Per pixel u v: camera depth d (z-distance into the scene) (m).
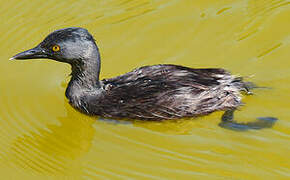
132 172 10.42
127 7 15.34
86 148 11.11
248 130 11.13
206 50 13.65
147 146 11.04
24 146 11.23
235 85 11.80
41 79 13.13
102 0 15.55
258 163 10.42
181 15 14.82
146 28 14.53
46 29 14.63
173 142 11.10
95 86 11.76
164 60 13.45
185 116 11.37
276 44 13.55
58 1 15.55
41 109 12.22
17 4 15.59
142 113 11.38
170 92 11.23
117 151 10.97
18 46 14.16
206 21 14.51
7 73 13.38
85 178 10.38
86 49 11.40
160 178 10.26
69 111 12.12
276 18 14.33
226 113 11.50
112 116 11.63
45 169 10.66
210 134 11.20
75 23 14.82
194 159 10.65
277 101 11.79
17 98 12.55
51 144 11.27
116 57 13.66
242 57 13.30
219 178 10.16
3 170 10.66
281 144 10.78
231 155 10.66
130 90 11.45
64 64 13.66
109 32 14.48
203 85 11.33
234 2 15.08
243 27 14.20
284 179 10.03
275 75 12.59
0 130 11.67
